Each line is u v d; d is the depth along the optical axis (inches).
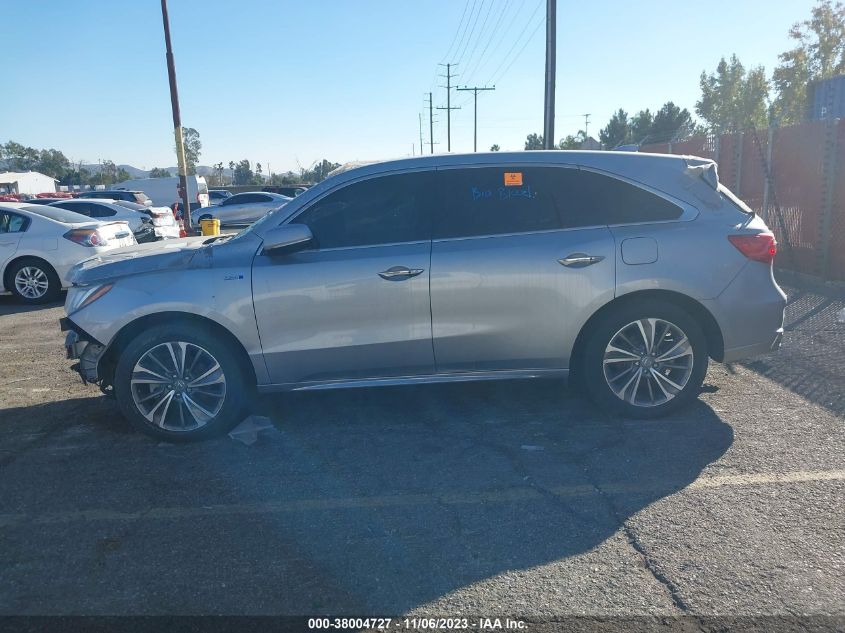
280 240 184.7
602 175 194.9
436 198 193.3
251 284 187.6
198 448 190.9
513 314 189.9
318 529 145.6
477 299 188.9
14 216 452.8
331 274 187.6
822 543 134.1
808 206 398.6
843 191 369.7
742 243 192.5
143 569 132.6
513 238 190.9
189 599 123.0
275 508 155.4
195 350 191.3
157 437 194.5
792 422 193.9
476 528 144.2
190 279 188.9
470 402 219.1
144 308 187.8
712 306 191.8
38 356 302.4
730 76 2240.4
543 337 191.9
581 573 127.4
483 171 194.7
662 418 199.8
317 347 190.5
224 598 123.0
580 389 224.5
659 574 126.3
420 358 193.2
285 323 189.0
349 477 169.9
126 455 187.2
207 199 1587.1
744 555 131.1
